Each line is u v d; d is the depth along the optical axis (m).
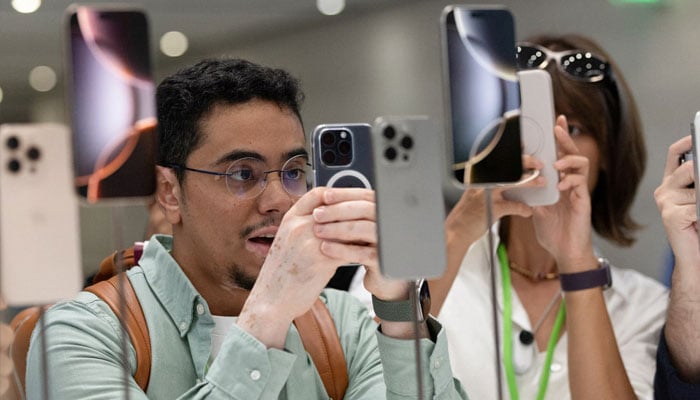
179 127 1.44
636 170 1.98
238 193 1.41
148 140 1.00
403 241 1.03
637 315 1.95
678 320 1.65
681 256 1.59
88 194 0.99
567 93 1.91
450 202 2.87
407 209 1.03
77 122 0.99
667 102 3.46
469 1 3.88
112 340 1.39
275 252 1.28
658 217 3.49
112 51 0.99
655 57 3.48
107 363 1.37
